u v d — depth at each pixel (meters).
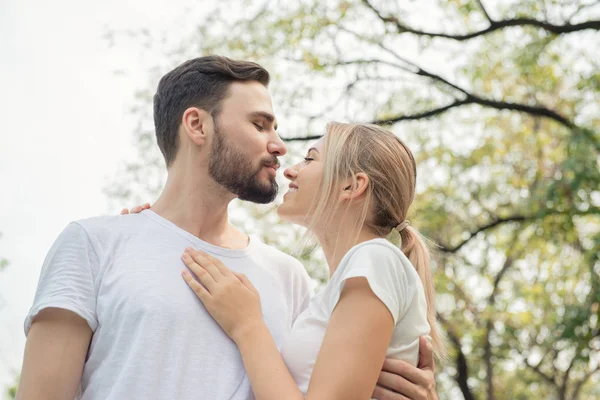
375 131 2.79
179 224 2.79
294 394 2.34
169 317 2.54
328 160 2.73
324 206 2.70
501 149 10.59
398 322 2.49
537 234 10.05
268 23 9.61
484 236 10.46
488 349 11.74
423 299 2.57
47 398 2.43
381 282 2.41
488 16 9.41
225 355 2.56
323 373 2.30
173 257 2.67
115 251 2.64
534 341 11.20
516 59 9.59
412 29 9.73
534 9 9.23
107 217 2.73
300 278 2.97
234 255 2.81
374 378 2.33
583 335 8.53
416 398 2.43
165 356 2.51
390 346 2.49
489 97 10.27
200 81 2.82
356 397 2.28
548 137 10.44
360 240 2.71
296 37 9.52
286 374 2.41
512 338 11.15
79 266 2.56
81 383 2.55
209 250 2.76
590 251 8.80
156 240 2.70
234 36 9.70
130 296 2.54
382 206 2.72
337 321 2.38
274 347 2.48
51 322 2.49
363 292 2.39
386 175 2.72
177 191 2.82
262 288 2.79
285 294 2.88
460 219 10.60
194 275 2.67
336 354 2.32
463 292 11.25
